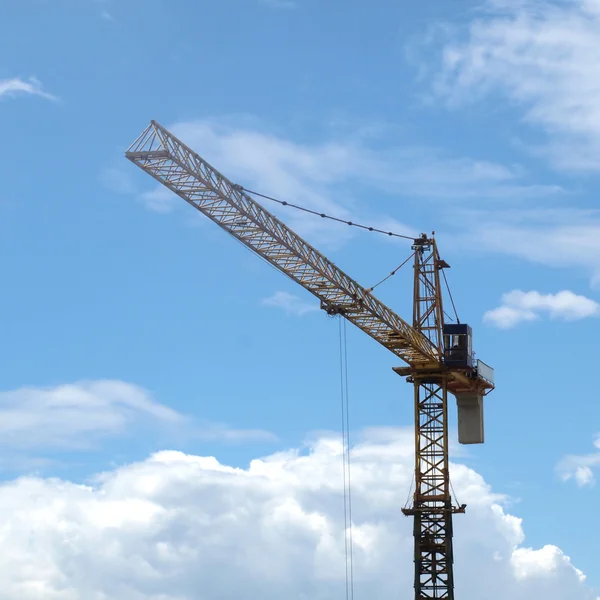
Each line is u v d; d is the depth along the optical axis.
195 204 151.50
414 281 178.88
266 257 157.25
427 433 176.00
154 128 146.50
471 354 178.00
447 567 171.88
